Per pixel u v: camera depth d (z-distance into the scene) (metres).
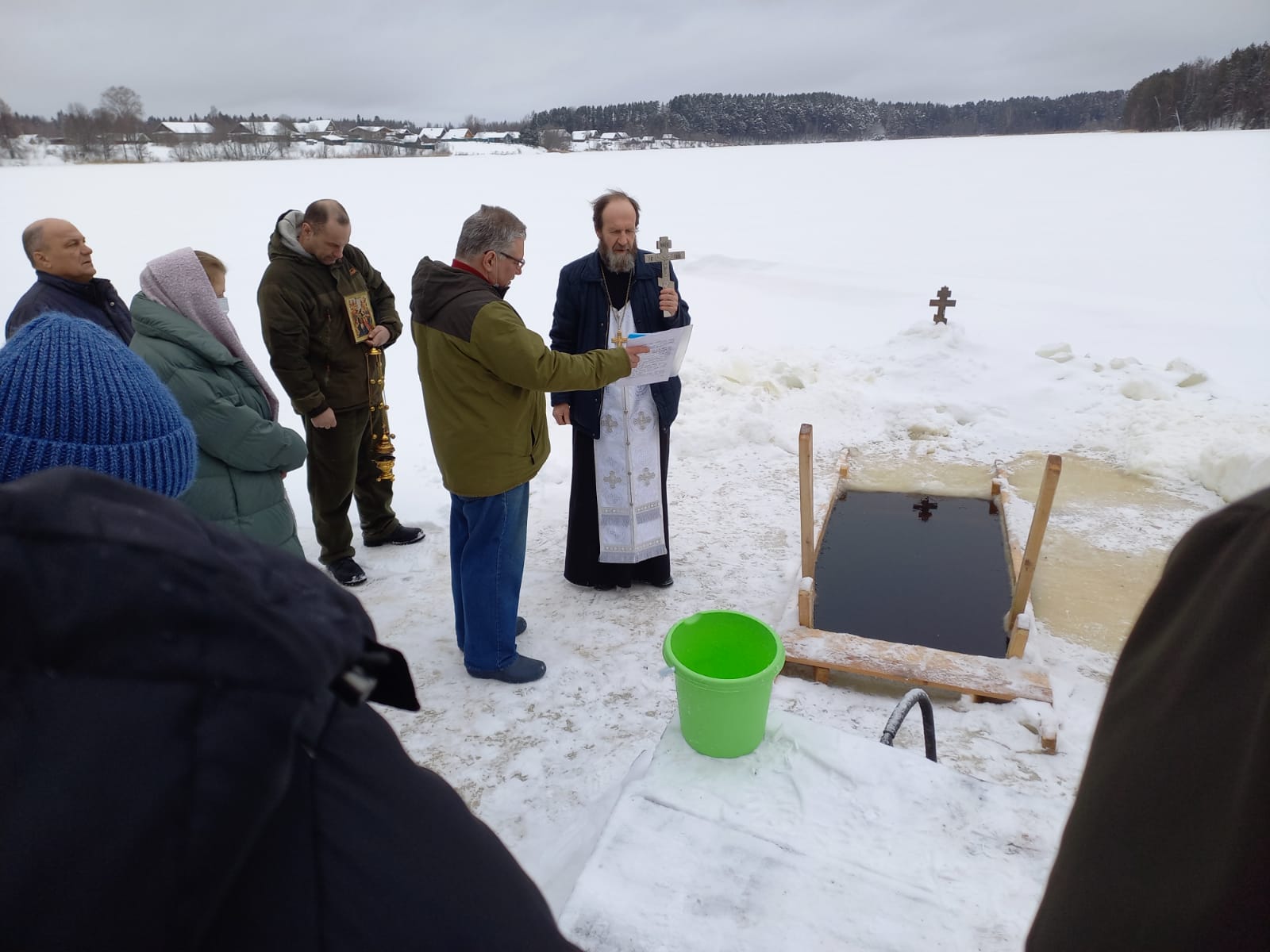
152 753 0.48
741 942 1.64
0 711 0.49
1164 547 4.26
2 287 11.45
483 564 3.08
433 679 3.32
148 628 0.49
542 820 2.63
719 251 16.84
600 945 1.65
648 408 3.67
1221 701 0.63
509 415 2.89
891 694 3.17
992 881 1.76
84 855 0.47
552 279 13.04
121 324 3.44
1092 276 13.55
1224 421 5.46
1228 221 19.25
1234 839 0.60
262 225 20.06
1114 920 0.70
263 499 2.88
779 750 2.12
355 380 3.77
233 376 2.79
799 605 3.41
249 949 0.55
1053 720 2.84
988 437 5.75
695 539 4.50
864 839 1.87
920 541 4.42
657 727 3.03
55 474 0.54
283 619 0.54
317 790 0.58
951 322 7.23
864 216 22.91
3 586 0.48
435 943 0.61
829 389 6.38
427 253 15.38
